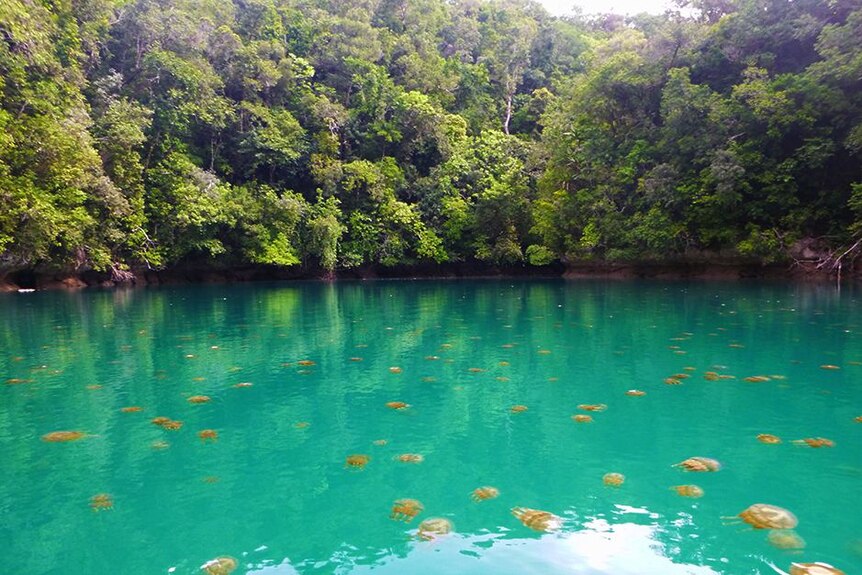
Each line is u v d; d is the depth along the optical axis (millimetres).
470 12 44156
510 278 26531
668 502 2654
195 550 2281
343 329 8609
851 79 15898
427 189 28797
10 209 16078
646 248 20625
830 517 2465
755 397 4379
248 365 5910
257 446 3500
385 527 2471
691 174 19359
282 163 25844
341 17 34312
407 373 5469
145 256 20750
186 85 22859
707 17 22609
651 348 6523
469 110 34594
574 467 3104
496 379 5168
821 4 17922
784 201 17750
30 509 2658
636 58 21344
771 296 12641
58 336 8008
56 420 4027
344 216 27281
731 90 19609
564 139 23984
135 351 6773
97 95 20938
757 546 2230
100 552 2264
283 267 26016
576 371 5426
